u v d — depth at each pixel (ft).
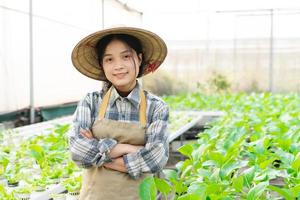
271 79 44.06
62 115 30.04
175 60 45.03
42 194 9.35
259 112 21.67
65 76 30.04
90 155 7.45
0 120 23.00
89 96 8.00
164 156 7.60
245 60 44.37
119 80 7.38
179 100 33.24
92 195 7.84
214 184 7.40
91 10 33.17
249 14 43.80
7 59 22.49
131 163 7.43
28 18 24.34
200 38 44.65
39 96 26.13
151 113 7.70
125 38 7.38
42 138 15.47
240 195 7.97
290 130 13.48
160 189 7.88
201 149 9.96
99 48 7.54
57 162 12.30
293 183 8.84
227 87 44.57
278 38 43.75
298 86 43.75
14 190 9.30
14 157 12.45
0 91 21.98
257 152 10.50
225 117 20.11
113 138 7.68
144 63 8.14
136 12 43.83
